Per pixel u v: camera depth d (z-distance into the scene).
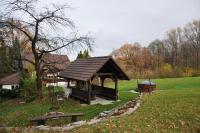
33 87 33.47
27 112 21.92
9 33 27.95
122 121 12.34
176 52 90.75
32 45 29.41
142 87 37.09
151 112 14.48
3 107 27.91
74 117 16.36
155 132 10.92
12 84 49.56
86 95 25.38
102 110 20.84
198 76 65.12
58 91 35.19
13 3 26.98
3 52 29.48
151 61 88.12
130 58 87.69
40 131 11.89
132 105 17.66
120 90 40.06
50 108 22.73
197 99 18.95
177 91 26.80
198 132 11.73
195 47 86.69
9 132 11.69
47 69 30.70
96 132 10.78
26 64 42.66
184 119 13.00
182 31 93.06
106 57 25.73
